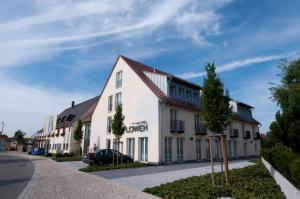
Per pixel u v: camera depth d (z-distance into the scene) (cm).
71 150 3988
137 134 2341
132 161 2234
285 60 2297
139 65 2927
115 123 2164
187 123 2461
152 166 1941
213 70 1124
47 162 2569
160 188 945
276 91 2108
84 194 897
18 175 1485
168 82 2386
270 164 1309
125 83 2639
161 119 2178
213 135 1052
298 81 2192
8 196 888
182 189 912
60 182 1191
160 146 2109
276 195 802
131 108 2478
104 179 1277
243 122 3591
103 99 2997
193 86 2688
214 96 1097
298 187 660
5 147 8056
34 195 888
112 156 2139
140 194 891
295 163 672
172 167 1844
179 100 2470
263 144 2408
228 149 3145
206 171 1527
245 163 2106
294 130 1135
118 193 911
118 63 2822
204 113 1109
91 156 2070
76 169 1831
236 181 1052
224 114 1076
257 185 950
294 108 1182
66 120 4466
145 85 2364
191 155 2428
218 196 811
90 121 3347
